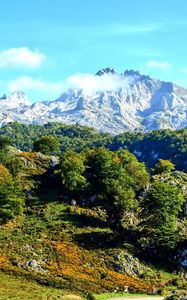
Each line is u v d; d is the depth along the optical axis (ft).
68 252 298.35
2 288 235.20
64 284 261.03
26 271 269.23
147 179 416.05
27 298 223.92
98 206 367.86
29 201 367.45
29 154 470.80
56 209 356.18
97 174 388.16
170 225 328.70
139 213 362.74
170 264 314.55
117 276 284.82
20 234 314.14
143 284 281.95
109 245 315.78
